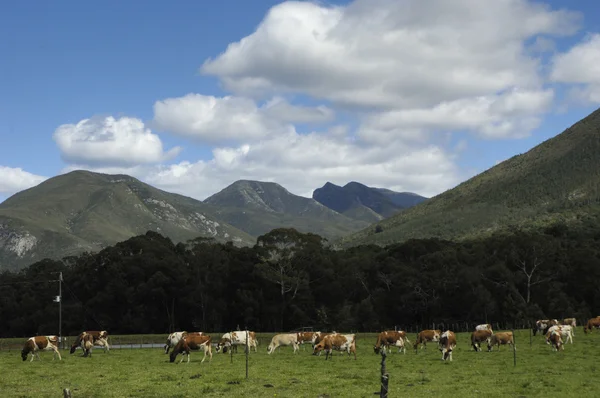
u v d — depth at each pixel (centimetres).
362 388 2916
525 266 10356
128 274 11000
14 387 3098
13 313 11481
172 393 2809
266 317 10619
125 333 10781
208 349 4400
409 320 10400
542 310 9994
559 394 2698
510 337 4900
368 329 10069
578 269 10119
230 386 2997
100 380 3319
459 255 10606
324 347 4691
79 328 10900
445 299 10044
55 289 11719
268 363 4197
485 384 3027
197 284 10894
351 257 11538
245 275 10912
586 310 9650
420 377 3309
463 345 5534
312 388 2927
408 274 10244
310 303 10688
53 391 2931
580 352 4581
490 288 10069
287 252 10688
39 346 4719
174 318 11112
